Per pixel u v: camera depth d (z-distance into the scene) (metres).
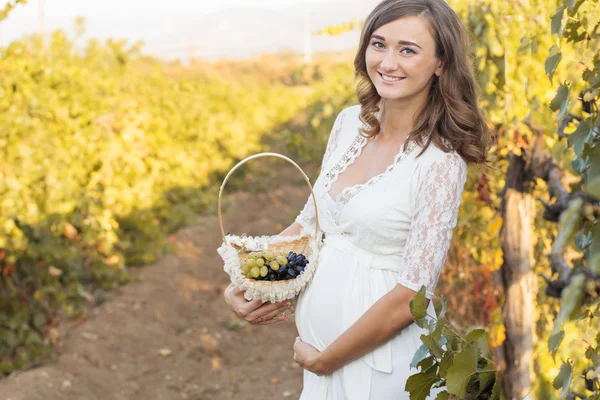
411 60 2.08
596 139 1.76
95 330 5.69
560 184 2.69
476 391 2.01
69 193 6.52
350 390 2.16
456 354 1.81
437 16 2.07
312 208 2.46
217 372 5.56
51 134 7.14
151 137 9.87
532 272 3.07
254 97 20.91
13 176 5.71
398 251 2.17
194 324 6.37
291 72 45.91
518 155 3.03
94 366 5.21
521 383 2.98
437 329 1.86
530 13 3.19
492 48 3.28
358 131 2.34
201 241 8.70
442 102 2.16
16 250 5.37
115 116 8.55
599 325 1.88
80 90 8.16
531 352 3.02
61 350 5.24
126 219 7.88
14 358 4.92
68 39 10.84
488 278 3.76
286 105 23.67
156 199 9.21
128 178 8.52
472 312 3.89
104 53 11.19
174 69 19.81
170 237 8.59
